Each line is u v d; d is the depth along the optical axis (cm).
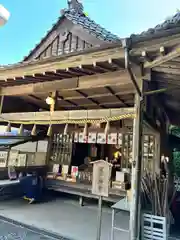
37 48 634
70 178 677
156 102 482
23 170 688
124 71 360
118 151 719
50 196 699
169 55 253
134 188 331
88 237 389
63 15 585
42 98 564
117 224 466
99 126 669
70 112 432
